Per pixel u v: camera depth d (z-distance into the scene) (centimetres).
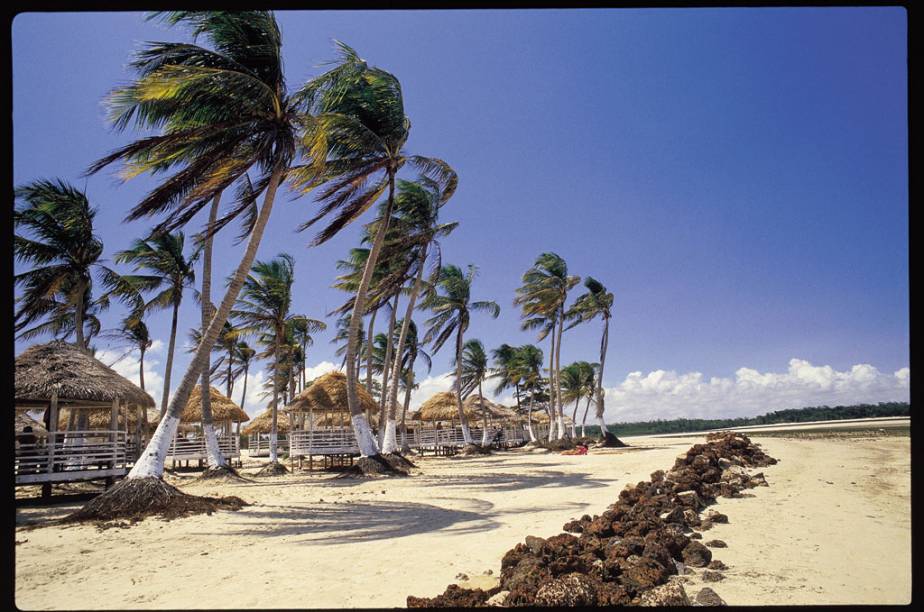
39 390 1395
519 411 5456
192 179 1310
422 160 2130
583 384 5591
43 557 754
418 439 3569
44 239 1958
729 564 629
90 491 1642
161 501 1109
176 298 2497
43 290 1984
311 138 1467
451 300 3416
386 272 2836
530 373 4694
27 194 1889
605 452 3027
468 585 551
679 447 2998
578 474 1753
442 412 4016
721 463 1384
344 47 1606
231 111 1349
